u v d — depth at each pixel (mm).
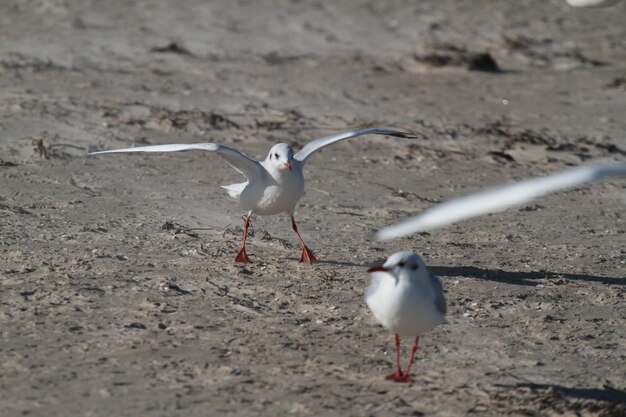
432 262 13172
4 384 8883
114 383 9000
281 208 12750
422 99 24062
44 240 13336
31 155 17859
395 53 29469
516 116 22844
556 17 35344
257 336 10352
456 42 31188
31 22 30312
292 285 12039
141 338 10148
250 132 20328
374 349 10148
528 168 18906
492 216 15773
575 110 23594
